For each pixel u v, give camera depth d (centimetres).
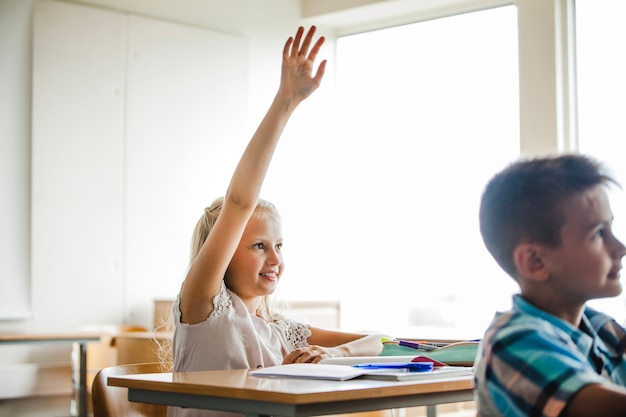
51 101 536
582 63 511
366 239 632
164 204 576
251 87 616
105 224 552
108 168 555
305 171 630
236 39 607
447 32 588
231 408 144
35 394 504
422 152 604
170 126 580
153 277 569
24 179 528
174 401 154
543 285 113
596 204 111
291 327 227
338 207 639
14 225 524
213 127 598
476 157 573
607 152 496
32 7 534
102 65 554
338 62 643
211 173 597
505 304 565
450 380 159
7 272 519
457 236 591
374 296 631
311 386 145
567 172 111
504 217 114
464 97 578
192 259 222
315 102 636
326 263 634
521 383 104
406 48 610
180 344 201
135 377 164
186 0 589
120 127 560
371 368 170
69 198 539
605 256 111
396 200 619
